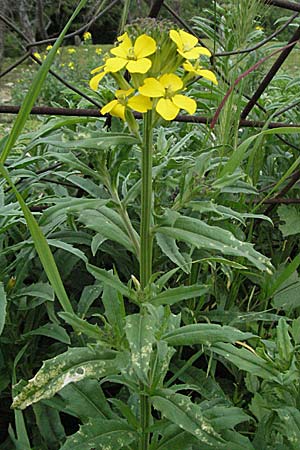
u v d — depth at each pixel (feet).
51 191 1.61
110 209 0.96
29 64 9.95
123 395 1.32
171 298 0.86
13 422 1.35
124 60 0.78
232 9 1.36
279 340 1.09
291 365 1.09
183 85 0.82
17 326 1.28
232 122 1.42
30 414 1.29
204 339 0.90
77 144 0.85
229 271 1.33
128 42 0.81
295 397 1.09
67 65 7.48
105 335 0.91
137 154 1.31
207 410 1.06
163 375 0.96
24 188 1.40
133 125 0.85
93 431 0.97
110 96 1.38
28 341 1.27
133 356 0.79
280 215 1.71
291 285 1.58
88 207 0.90
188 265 1.02
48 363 0.87
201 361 1.47
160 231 0.88
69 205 0.90
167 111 0.77
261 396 1.19
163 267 1.46
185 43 0.81
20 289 1.23
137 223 1.39
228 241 0.86
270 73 1.50
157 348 0.90
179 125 1.82
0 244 1.29
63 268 1.35
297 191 1.84
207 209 0.90
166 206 1.35
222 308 1.43
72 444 0.95
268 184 1.79
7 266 1.34
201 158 0.93
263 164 1.86
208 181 0.94
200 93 1.68
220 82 1.54
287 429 1.03
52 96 6.36
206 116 1.65
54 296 1.26
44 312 1.33
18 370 1.30
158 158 1.27
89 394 1.07
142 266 0.90
